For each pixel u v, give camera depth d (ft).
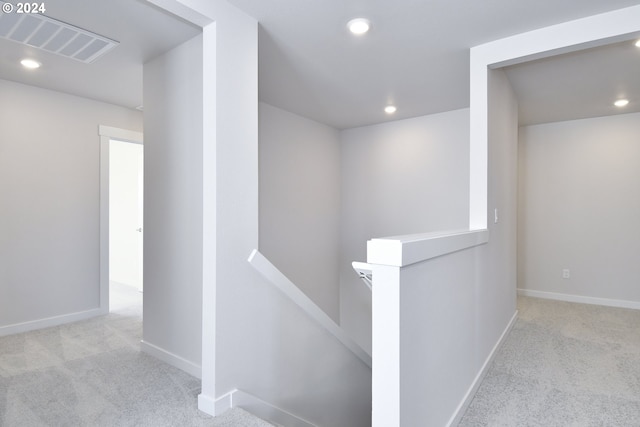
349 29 7.32
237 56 6.38
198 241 7.34
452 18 6.92
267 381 6.81
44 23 6.84
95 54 8.20
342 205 16.37
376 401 4.25
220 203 5.97
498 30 7.42
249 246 6.50
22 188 10.26
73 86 10.43
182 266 7.68
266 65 9.13
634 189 13.17
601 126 13.71
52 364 7.91
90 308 11.69
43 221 10.65
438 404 5.33
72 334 9.96
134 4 6.20
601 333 10.43
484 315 7.83
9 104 10.02
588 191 13.96
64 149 11.04
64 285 11.09
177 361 7.73
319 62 8.96
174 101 7.88
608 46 7.99
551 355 8.86
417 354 4.62
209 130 5.98
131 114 12.62
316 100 12.11
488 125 8.08
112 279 19.26
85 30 7.10
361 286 15.79
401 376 4.17
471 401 6.71
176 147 7.82
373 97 11.82
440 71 9.56
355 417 9.64
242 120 6.43
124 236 18.35
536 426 5.96
